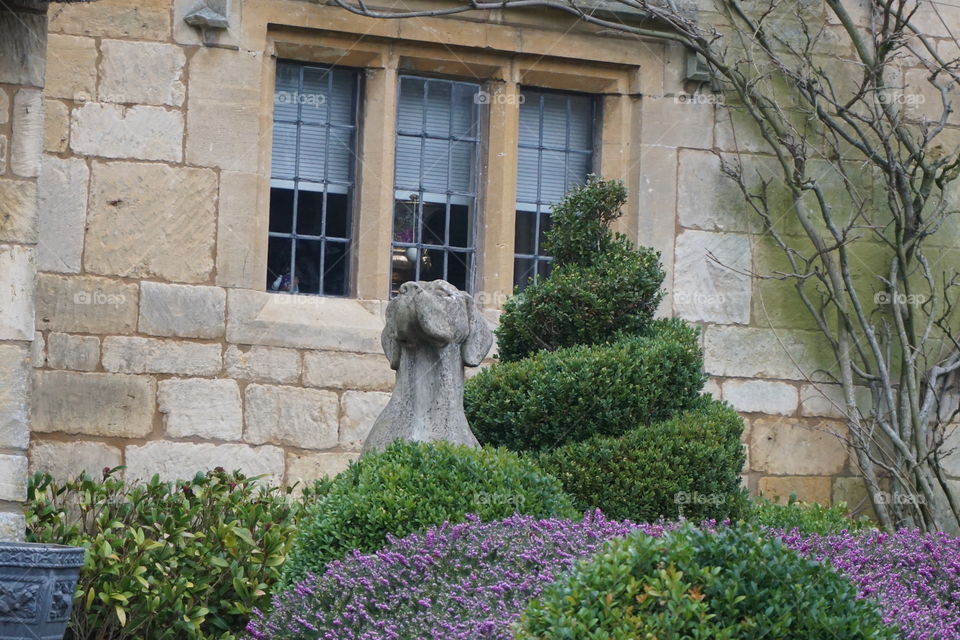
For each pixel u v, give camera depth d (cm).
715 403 1073
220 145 1175
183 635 975
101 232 1139
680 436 1010
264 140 1198
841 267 1292
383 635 698
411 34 1229
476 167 1277
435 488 836
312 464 1177
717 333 1284
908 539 904
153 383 1141
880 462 1296
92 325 1131
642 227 1278
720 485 1016
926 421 1300
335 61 1233
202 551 973
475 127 1282
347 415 1191
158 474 1066
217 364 1160
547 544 755
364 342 1201
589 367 1012
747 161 1307
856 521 1252
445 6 1240
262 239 1191
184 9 1169
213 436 1152
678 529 670
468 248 1272
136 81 1155
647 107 1290
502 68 1266
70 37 1143
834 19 1334
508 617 669
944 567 855
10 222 889
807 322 1310
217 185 1171
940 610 778
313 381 1184
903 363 1296
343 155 1248
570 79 1287
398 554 756
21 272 889
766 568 615
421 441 884
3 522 872
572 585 613
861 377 1314
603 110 1302
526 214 1295
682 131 1292
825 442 1303
